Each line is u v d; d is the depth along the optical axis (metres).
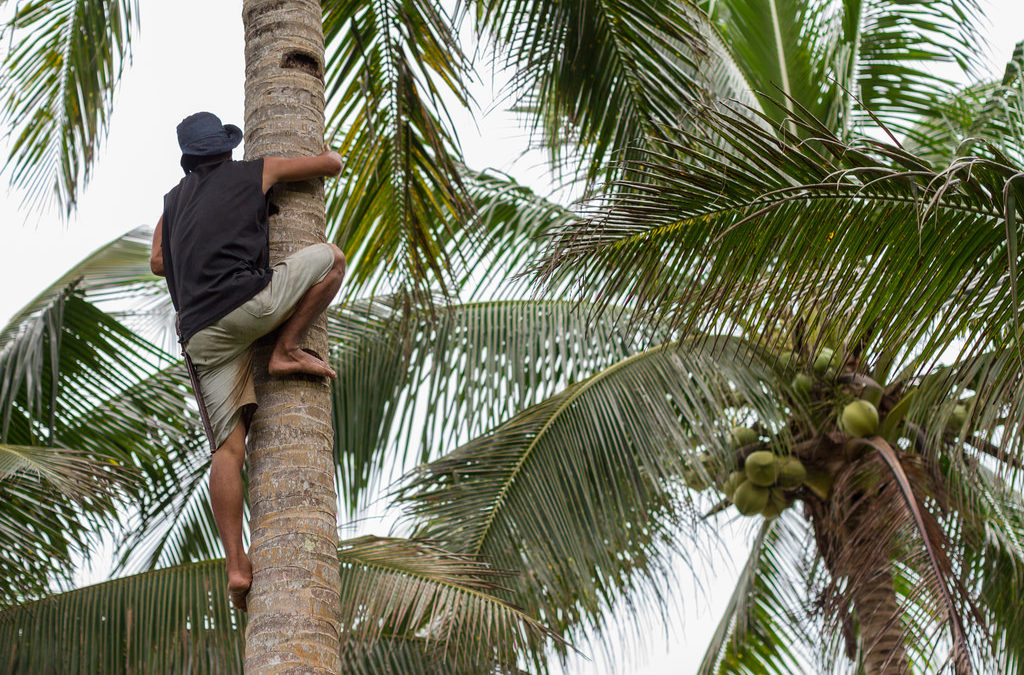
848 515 7.50
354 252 7.35
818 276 4.77
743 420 8.61
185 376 8.46
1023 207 4.48
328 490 3.90
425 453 8.52
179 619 6.87
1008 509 8.66
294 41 4.76
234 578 3.71
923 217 4.40
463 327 8.91
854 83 9.00
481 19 7.11
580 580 7.60
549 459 8.01
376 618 6.64
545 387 8.69
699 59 7.25
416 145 6.99
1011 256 4.07
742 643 10.11
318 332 4.23
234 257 4.04
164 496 8.48
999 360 4.72
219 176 4.23
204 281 4.01
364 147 7.00
